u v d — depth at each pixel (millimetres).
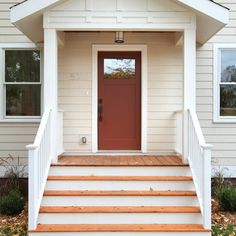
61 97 8195
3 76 8273
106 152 8117
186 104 6277
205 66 8367
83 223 5367
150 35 8180
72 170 6137
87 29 6266
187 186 5922
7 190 7570
